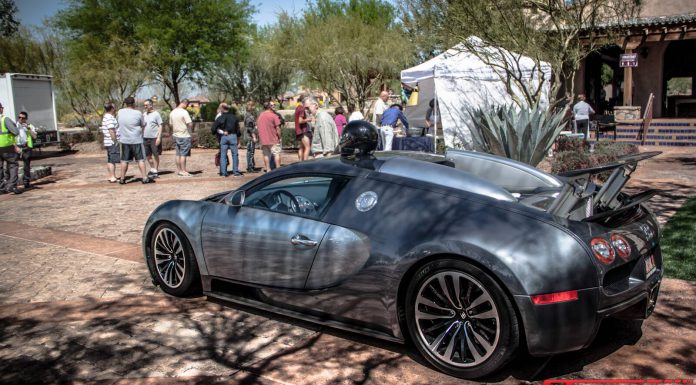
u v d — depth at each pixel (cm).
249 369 356
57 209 920
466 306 335
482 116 1047
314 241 389
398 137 1248
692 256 554
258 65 3050
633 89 2194
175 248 484
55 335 412
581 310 314
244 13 3048
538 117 957
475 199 356
